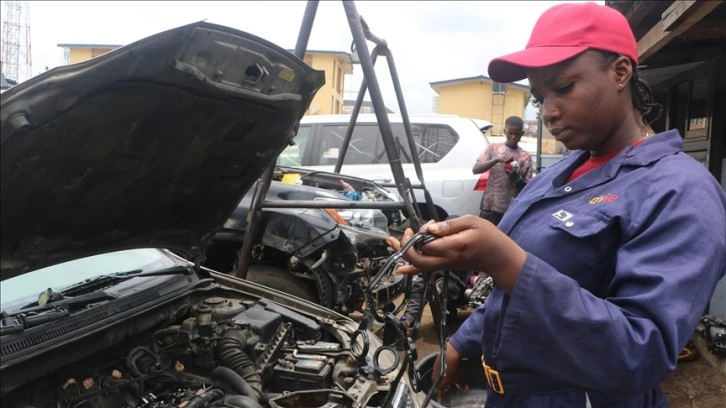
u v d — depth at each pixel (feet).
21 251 5.50
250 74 5.55
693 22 10.30
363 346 7.75
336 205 11.13
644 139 4.31
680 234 3.57
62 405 5.76
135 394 6.34
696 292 3.42
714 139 14.42
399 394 6.70
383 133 10.65
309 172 18.45
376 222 16.17
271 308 8.70
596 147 4.49
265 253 14.24
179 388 6.73
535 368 3.60
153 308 7.04
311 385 7.16
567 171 4.84
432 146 23.31
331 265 13.55
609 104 4.11
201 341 7.34
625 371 3.30
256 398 6.47
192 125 5.73
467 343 5.73
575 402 4.24
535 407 4.34
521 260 3.51
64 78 4.17
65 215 5.57
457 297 16.31
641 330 3.35
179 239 7.58
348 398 6.32
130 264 8.33
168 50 4.68
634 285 3.57
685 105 16.70
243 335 7.45
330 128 24.13
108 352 6.72
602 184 4.28
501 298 4.64
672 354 3.32
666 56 14.90
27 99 4.06
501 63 4.30
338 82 98.07
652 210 3.76
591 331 3.34
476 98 100.42
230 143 6.38
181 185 6.57
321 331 8.83
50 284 7.06
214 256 14.37
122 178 5.80
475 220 3.61
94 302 6.67
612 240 4.01
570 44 4.00
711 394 11.91
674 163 3.96
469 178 22.43
